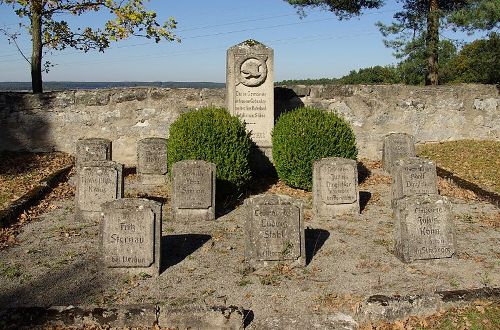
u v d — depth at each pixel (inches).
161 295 227.9
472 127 598.2
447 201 273.9
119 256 252.2
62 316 200.8
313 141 404.2
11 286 234.5
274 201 261.7
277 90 550.6
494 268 260.2
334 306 219.0
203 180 345.7
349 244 298.5
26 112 546.3
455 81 975.6
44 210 366.9
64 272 251.3
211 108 432.1
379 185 449.4
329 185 357.1
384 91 572.7
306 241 304.3
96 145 466.9
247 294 229.9
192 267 262.2
